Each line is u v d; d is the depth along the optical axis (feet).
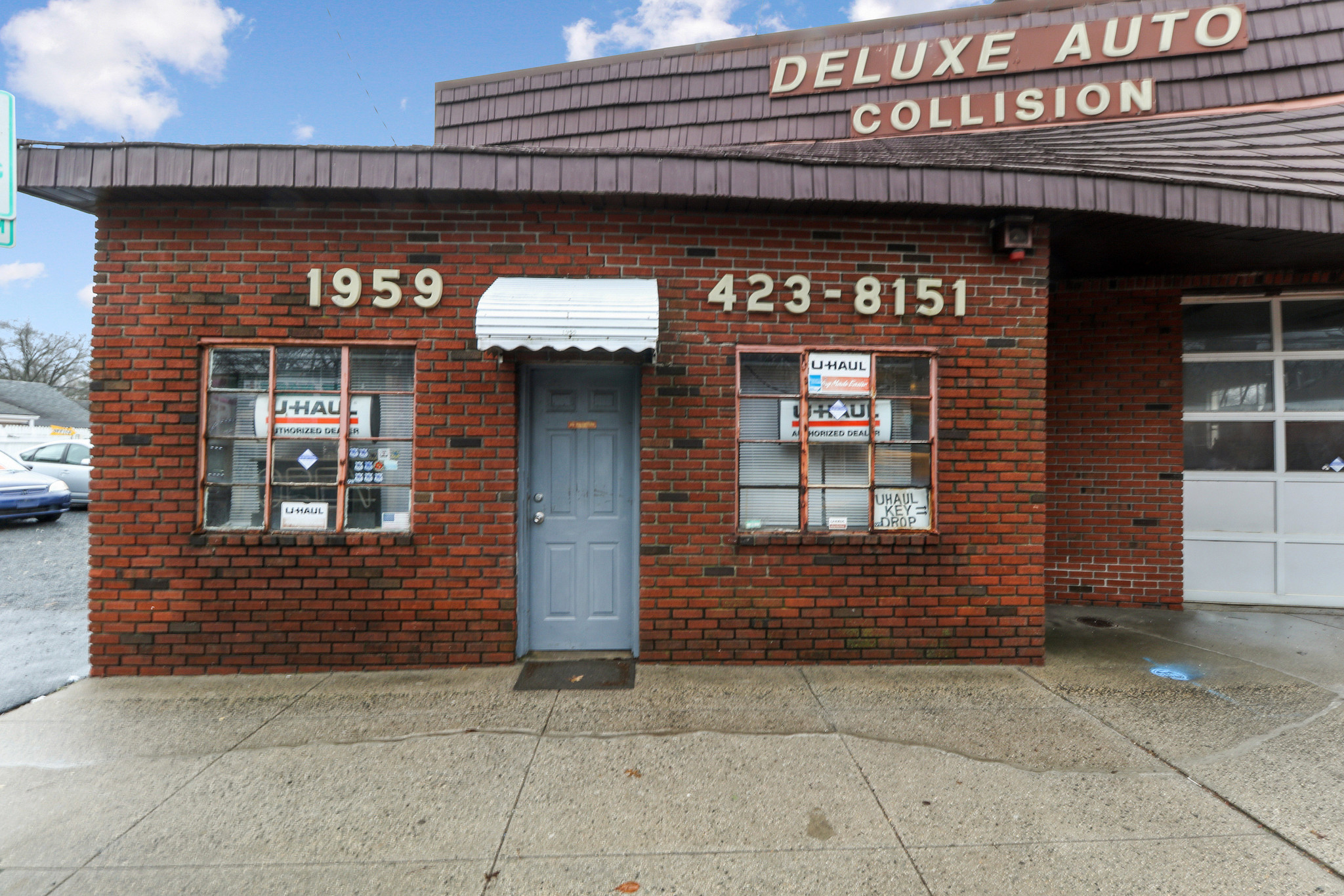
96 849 8.95
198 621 15.10
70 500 38.65
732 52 24.12
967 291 15.96
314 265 15.30
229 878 8.42
